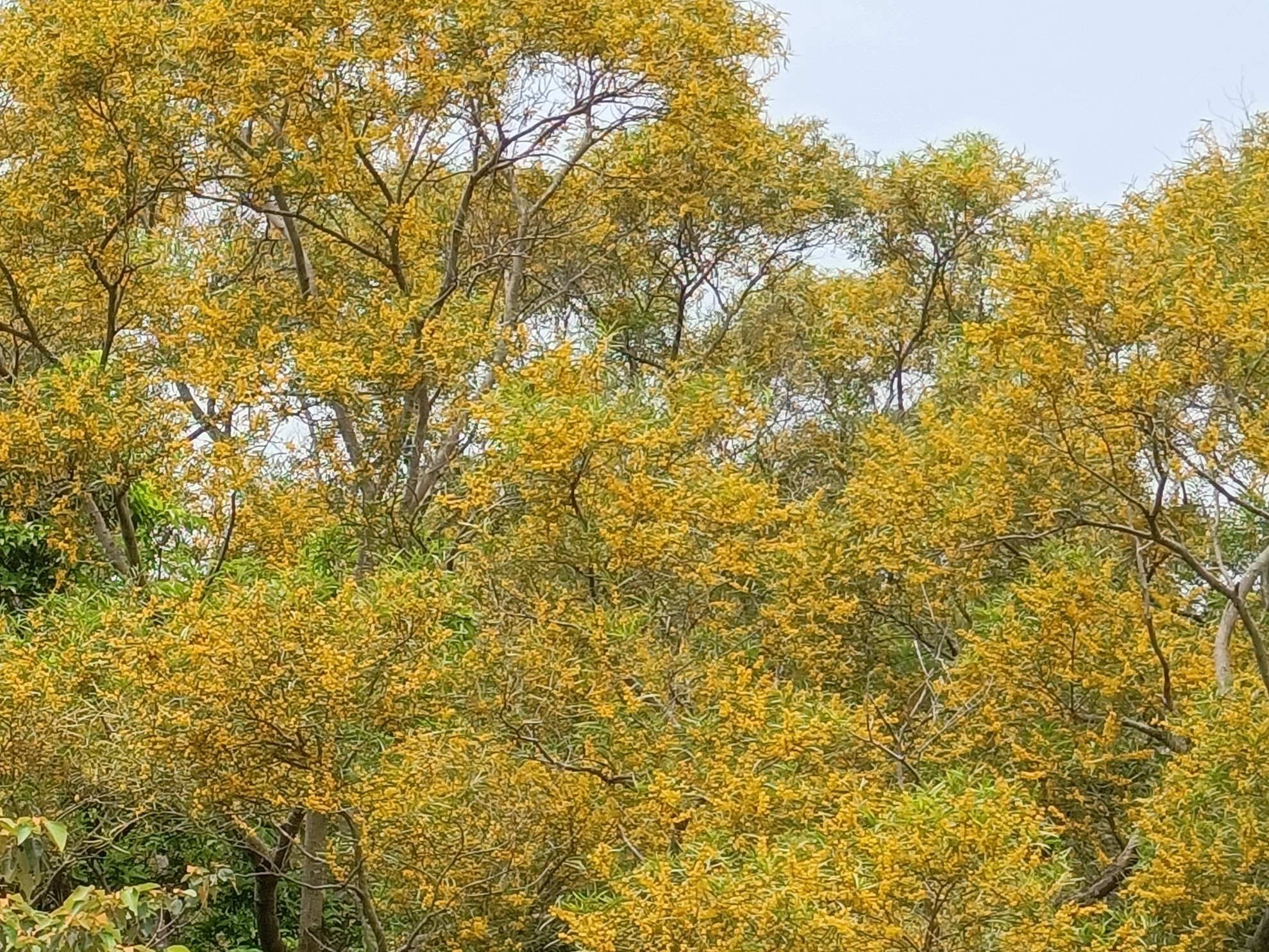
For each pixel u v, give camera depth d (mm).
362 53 11344
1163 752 10641
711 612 10383
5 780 8812
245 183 11875
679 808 8859
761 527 9680
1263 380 8883
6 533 11383
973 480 11305
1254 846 8383
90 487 10562
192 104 11336
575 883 9633
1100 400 8641
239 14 11211
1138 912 8141
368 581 9398
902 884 7129
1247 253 9523
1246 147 10938
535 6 11633
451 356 10422
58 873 9312
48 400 10492
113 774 8758
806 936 7098
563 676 9242
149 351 12188
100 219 11289
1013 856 7062
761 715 8820
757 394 13922
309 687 8195
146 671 8375
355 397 10289
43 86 10969
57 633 9391
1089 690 10672
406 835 8750
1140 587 10805
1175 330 8594
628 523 9148
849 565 11797
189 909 9844
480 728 9352
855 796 7895
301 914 10445
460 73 11516
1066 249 8836
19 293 11859
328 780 8500
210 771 8562
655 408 9555
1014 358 9078
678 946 7305
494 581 9578
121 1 10984
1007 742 10406
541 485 9086
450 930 9375
